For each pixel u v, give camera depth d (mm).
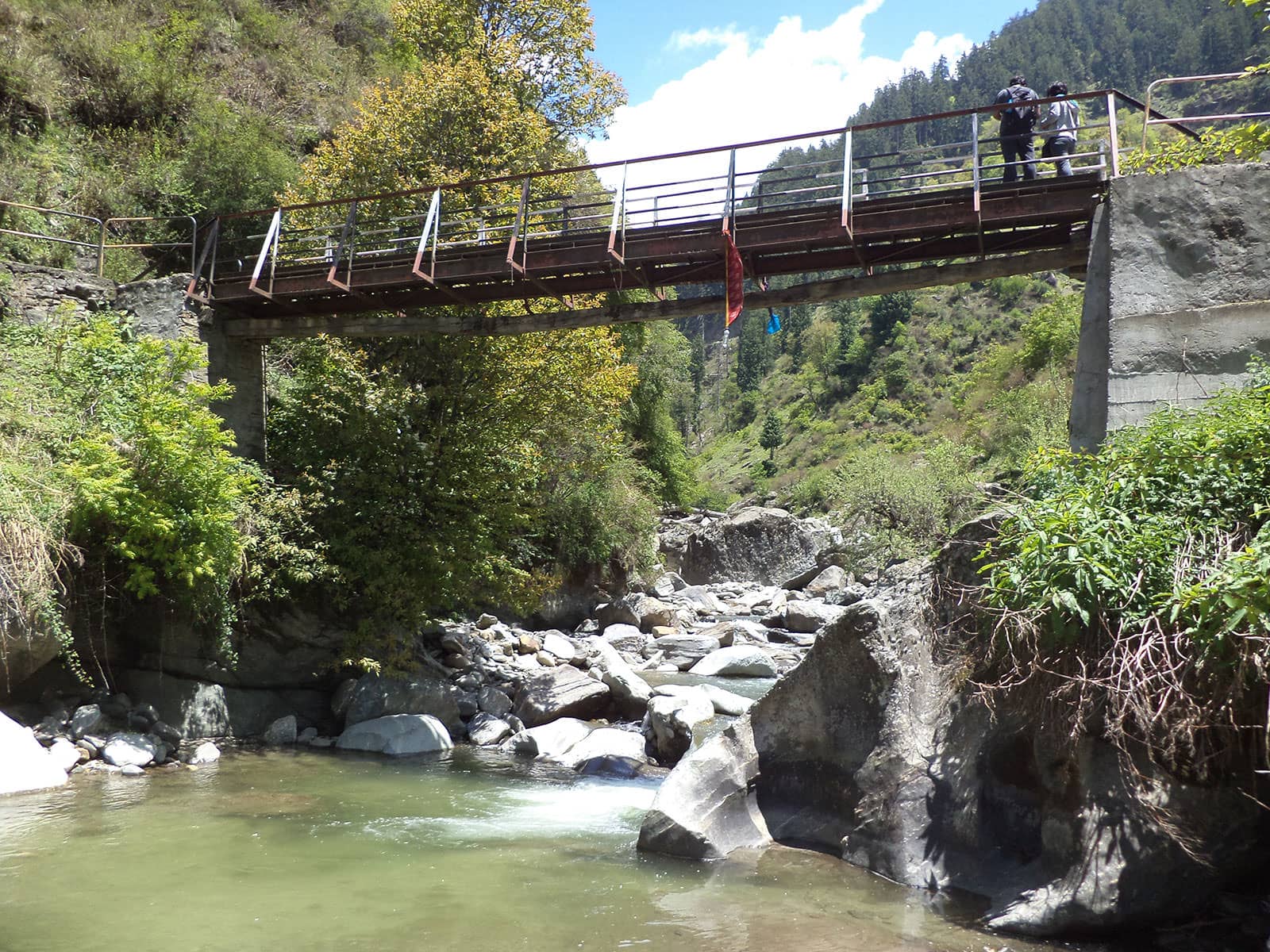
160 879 6562
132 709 11016
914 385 92500
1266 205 8773
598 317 12844
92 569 10516
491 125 18906
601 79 25484
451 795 9328
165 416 10898
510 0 24609
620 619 22578
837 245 11602
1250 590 4918
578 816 8539
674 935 5535
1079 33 160250
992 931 5496
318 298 14258
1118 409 9023
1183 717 5191
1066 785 5641
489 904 6098
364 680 12664
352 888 6438
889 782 6672
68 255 18547
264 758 10844
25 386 10703
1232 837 5293
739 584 31609
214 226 14406
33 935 5500
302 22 30188
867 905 5973
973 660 6539
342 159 18703
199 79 24797
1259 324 8633
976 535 6918
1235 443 6109
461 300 13625
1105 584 5535
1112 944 5254
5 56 21094
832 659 7195
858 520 25734
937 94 160375
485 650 16359
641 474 26219
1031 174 11547
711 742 7590
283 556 12359
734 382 125812
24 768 9047
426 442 14453
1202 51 135625
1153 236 9117
